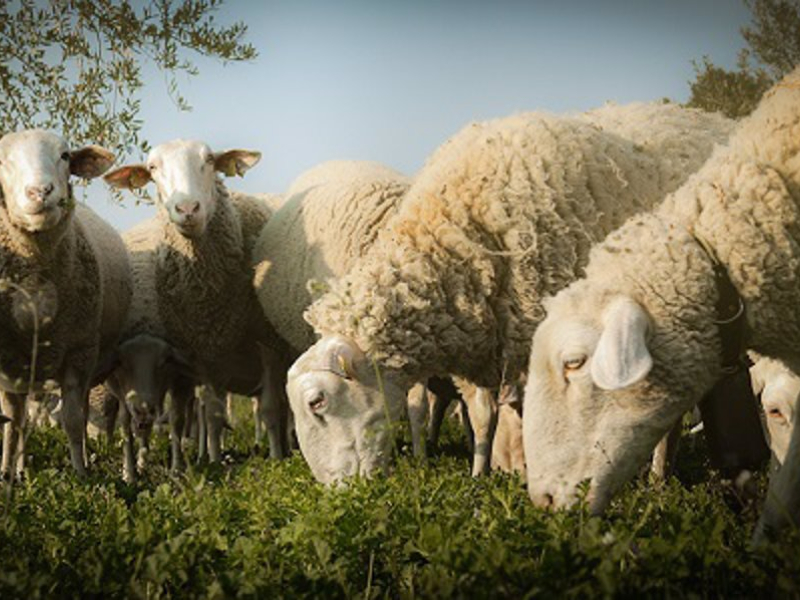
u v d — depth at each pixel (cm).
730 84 1733
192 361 1631
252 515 791
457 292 988
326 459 980
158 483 1178
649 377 724
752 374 1143
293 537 687
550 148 1002
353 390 977
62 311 1350
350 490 775
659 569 572
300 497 837
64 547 720
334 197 1374
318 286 807
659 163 1040
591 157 1008
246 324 1591
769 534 623
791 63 1634
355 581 651
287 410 1705
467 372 1033
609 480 724
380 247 1013
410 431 1688
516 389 1025
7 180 1270
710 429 956
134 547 687
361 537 676
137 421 1612
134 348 1684
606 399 724
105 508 880
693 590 573
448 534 658
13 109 1345
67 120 1356
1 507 861
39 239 1293
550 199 988
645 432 728
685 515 657
